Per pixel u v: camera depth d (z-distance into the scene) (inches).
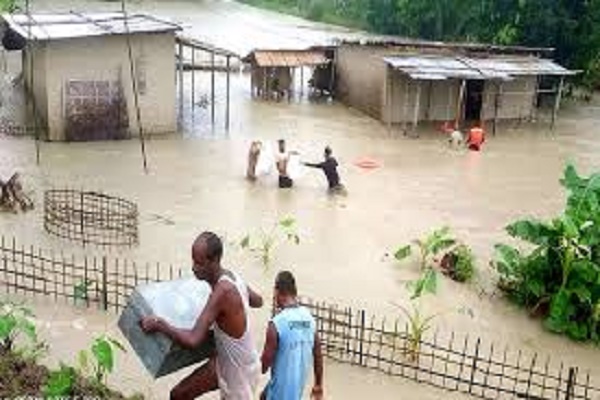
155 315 266.2
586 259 557.9
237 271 605.9
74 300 520.4
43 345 437.4
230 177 835.4
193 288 278.4
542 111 1301.7
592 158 1035.3
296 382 287.6
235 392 276.4
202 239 267.3
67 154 876.0
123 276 542.9
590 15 1416.1
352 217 745.0
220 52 1014.4
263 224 708.7
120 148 912.9
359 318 542.0
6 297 520.7
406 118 1137.4
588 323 552.7
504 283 608.7
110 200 728.3
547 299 575.5
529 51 1220.5
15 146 888.3
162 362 266.1
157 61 952.9
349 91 1221.1
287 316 286.0
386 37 1820.9
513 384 482.9
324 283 599.5
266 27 1856.5
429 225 741.3
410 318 519.8
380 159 951.6
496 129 1156.5
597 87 1478.8
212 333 274.2
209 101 1171.3
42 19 983.0
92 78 920.3
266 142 978.7
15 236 629.3
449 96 1160.8
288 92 1241.4
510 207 813.2
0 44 1267.2
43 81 917.2
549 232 572.7
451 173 918.4
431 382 473.4
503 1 1489.9
